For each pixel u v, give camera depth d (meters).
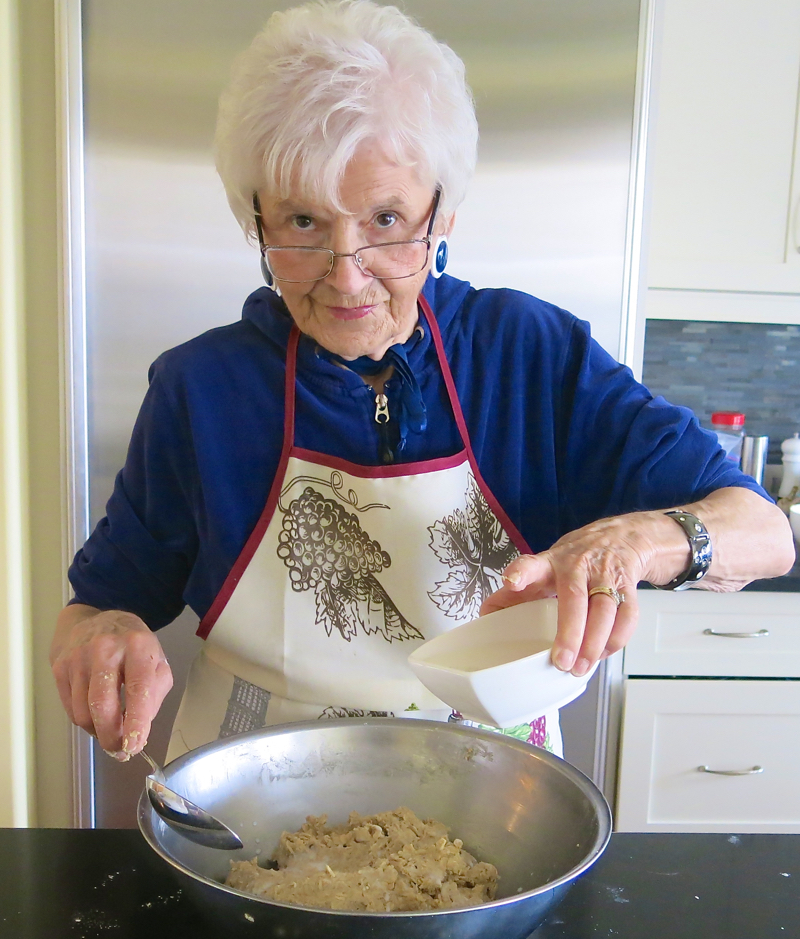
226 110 0.77
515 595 0.81
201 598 0.98
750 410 2.14
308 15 0.75
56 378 1.48
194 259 1.42
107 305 1.43
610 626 0.66
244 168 0.76
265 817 0.74
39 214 1.44
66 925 0.62
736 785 1.64
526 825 0.70
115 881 0.67
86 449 1.46
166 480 0.97
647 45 1.40
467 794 0.74
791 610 1.60
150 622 1.03
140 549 0.98
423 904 0.61
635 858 0.71
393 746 0.77
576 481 0.97
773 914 0.64
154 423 0.95
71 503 1.46
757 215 1.76
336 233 0.75
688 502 0.88
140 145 1.38
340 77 0.69
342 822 0.76
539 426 0.96
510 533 0.96
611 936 0.61
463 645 0.77
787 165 1.74
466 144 0.80
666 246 1.76
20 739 1.49
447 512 0.93
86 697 0.75
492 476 0.95
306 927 0.49
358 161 0.72
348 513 0.93
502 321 0.96
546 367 0.96
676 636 1.60
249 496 0.94
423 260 0.79
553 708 0.72
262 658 0.94
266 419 0.94
